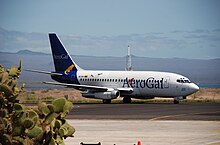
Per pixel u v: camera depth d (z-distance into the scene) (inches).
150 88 5502.0
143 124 2733.8
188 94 5354.3
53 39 6220.5
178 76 5418.3
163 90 5428.2
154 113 3678.6
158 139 2070.6
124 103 5753.0
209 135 2218.3
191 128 2512.3
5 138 521.7
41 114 564.1
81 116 3376.0
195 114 3558.1
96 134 2251.5
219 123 2795.3
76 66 6156.5
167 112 3794.3
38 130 538.9
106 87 5831.7
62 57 6200.8
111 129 2464.3
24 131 536.1
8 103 541.0
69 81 6127.0
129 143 1947.6
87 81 5974.4
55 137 560.1
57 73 6161.4
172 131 2372.0
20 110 540.7
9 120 537.6
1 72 563.5
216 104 5280.5
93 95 5748.0
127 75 5708.7
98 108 4419.3
